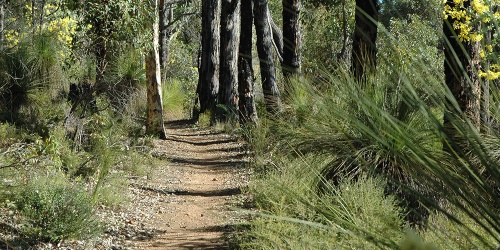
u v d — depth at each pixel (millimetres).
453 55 2135
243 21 22719
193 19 48188
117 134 15273
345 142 6449
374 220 4977
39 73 15008
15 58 14492
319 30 29891
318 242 4246
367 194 5836
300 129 7051
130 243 7688
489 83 2340
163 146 18359
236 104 26125
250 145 15023
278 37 25578
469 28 7809
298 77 2875
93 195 8945
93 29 13727
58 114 13773
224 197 10594
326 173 6762
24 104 14164
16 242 6762
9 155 9406
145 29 13938
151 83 20062
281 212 6680
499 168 2062
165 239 7926
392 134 2293
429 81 2156
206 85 29641
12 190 7996
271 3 35062
